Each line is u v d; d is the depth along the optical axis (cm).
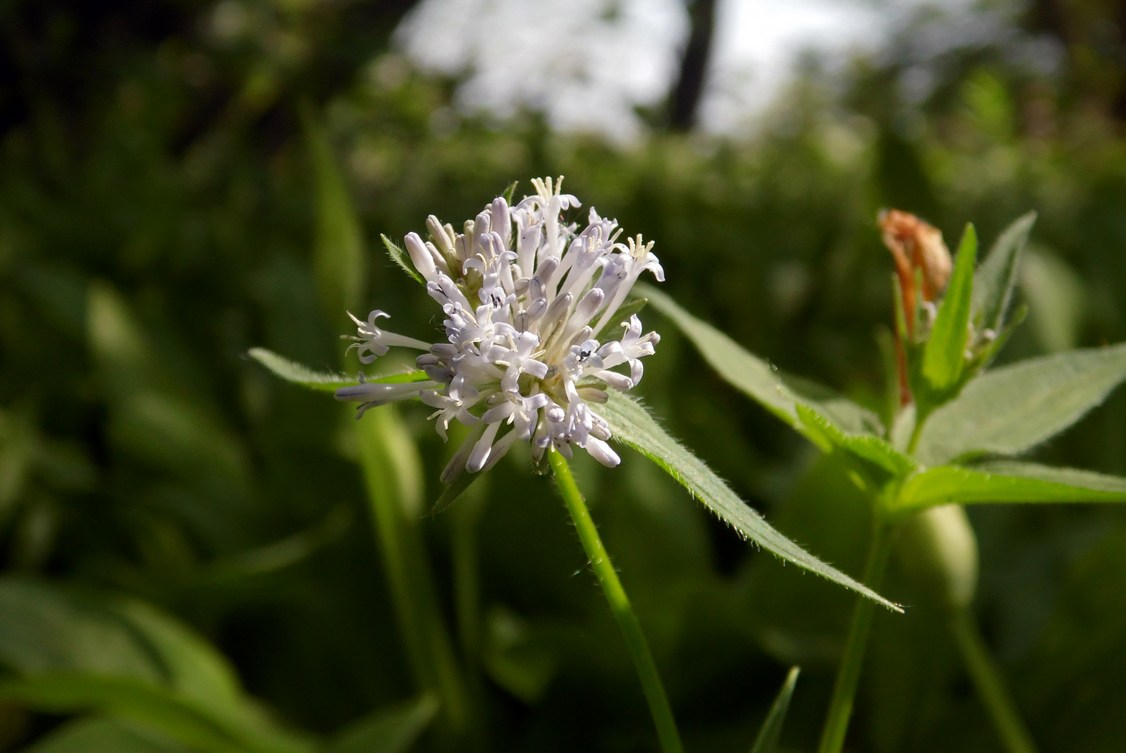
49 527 28
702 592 21
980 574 25
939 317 13
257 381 35
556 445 10
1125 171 64
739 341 39
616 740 23
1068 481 12
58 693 19
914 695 22
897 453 12
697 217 50
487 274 10
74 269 41
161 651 22
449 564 25
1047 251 35
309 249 46
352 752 19
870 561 13
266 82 63
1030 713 21
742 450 28
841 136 76
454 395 10
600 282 11
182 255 43
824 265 43
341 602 26
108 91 57
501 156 68
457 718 22
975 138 78
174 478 29
